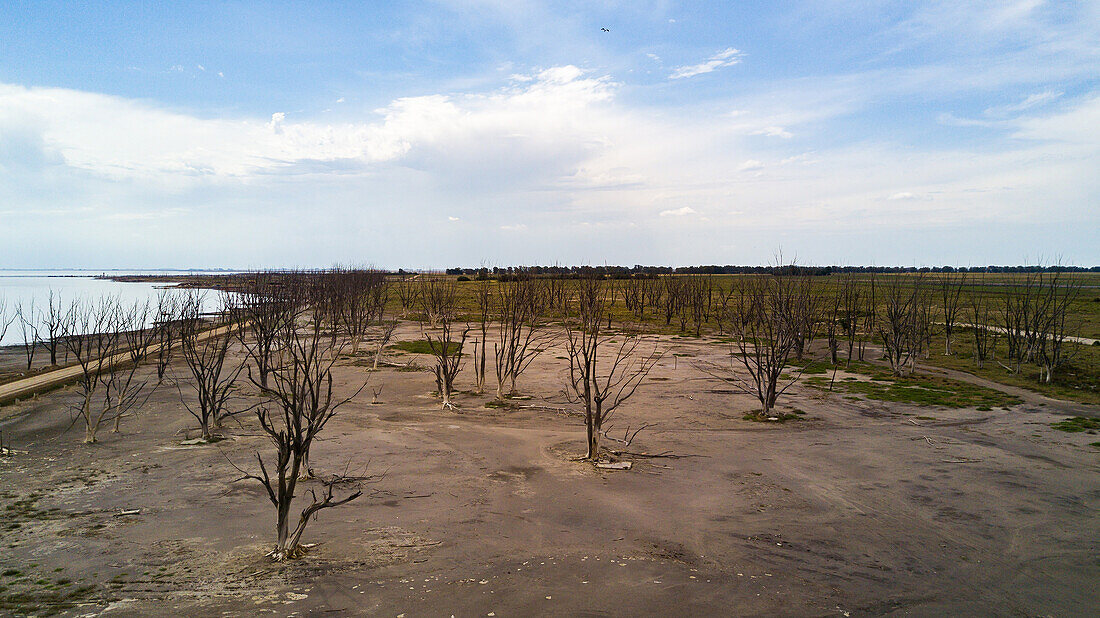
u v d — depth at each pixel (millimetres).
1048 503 14180
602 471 16578
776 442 19812
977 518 13289
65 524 12305
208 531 12047
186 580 9875
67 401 24828
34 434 19656
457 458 17734
